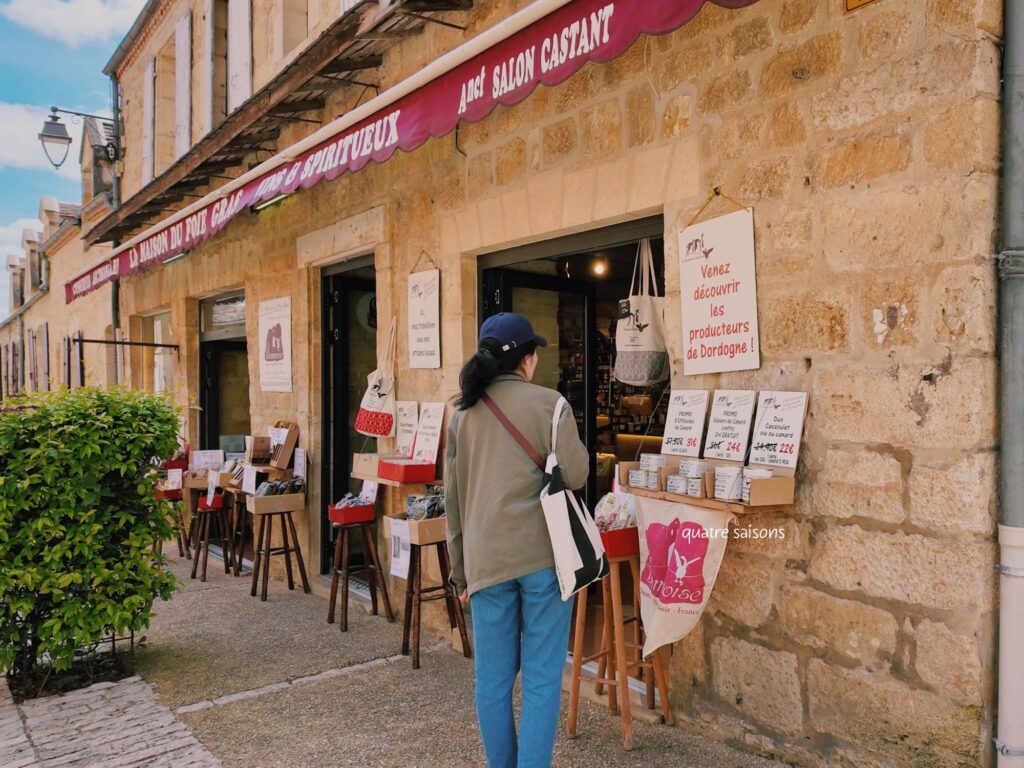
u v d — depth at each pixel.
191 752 3.05
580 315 4.96
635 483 3.11
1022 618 2.18
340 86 5.44
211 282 7.85
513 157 4.02
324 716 3.39
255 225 6.92
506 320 2.60
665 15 2.43
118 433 4.05
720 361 2.98
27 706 3.60
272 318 6.59
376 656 4.21
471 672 3.91
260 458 6.29
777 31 2.78
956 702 2.26
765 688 2.80
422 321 4.77
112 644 4.23
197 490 7.50
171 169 6.83
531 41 2.99
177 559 7.32
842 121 2.57
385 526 5.06
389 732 3.21
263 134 6.29
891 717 2.42
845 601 2.55
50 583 3.78
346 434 6.22
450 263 4.52
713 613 2.99
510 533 2.40
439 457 4.59
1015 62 2.21
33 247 20.14
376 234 5.18
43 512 3.80
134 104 11.34
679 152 3.13
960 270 2.26
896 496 2.41
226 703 3.57
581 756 2.87
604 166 3.48
